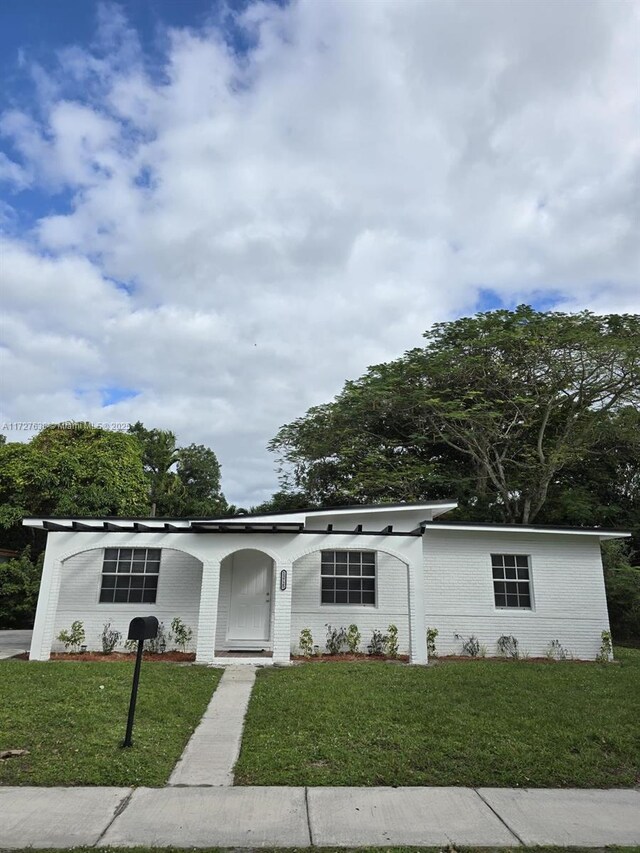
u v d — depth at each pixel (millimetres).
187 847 4402
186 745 6660
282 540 12266
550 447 23172
